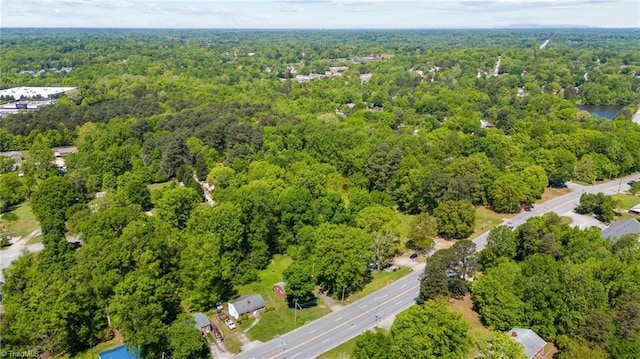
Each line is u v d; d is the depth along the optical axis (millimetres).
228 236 110875
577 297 84812
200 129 194500
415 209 150625
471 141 181500
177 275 100812
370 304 101750
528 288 90562
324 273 102062
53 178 139000
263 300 101875
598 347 79812
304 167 157125
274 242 125375
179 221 129500
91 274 93625
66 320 82188
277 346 87938
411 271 115375
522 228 113062
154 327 79750
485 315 90688
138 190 147500
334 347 87750
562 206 152750
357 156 168750
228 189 140375
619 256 100812
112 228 112375
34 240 130500
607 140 181000
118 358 80812
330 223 123188
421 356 74312
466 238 131750
